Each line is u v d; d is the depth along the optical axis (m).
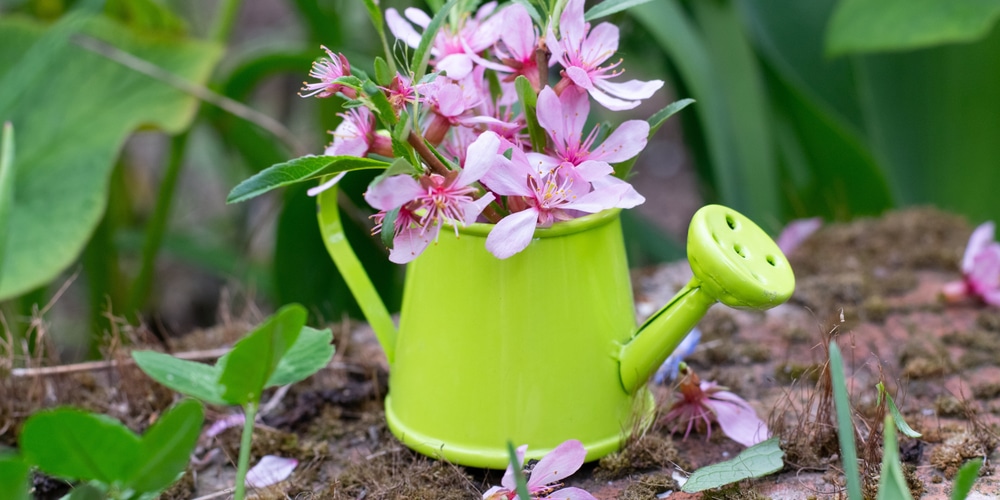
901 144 1.05
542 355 0.65
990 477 0.66
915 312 0.75
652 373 0.66
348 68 0.64
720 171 0.94
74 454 0.60
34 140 0.84
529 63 0.65
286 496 0.66
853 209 0.99
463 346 0.65
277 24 1.93
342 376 0.72
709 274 0.64
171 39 0.90
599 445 0.66
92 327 0.93
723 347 0.73
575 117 0.64
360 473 0.67
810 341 0.73
